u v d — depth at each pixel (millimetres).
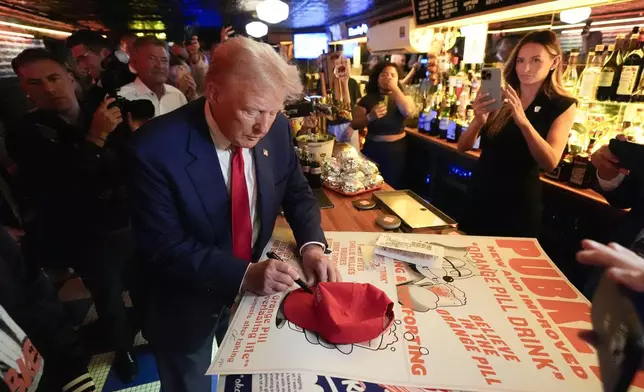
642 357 396
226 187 1088
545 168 1693
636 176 969
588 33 2027
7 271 750
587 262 524
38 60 1819
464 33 2891
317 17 5625
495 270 1003
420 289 918
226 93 875
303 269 1040
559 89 1748
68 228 1972
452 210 2910
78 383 836
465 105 2803
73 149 1900
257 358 698
